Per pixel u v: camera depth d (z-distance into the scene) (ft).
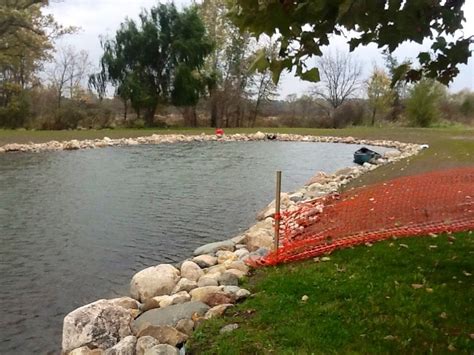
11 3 101.50
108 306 16.29
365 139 110.32
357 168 56.39
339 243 22.16
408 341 12.91
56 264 25.70
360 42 10.15
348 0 8.52
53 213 36.94
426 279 16.97
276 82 10.20
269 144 104.17
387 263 18.88
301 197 40.14
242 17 9.61
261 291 17.65
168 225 34.09
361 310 14.82
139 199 42.78
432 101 141.59
